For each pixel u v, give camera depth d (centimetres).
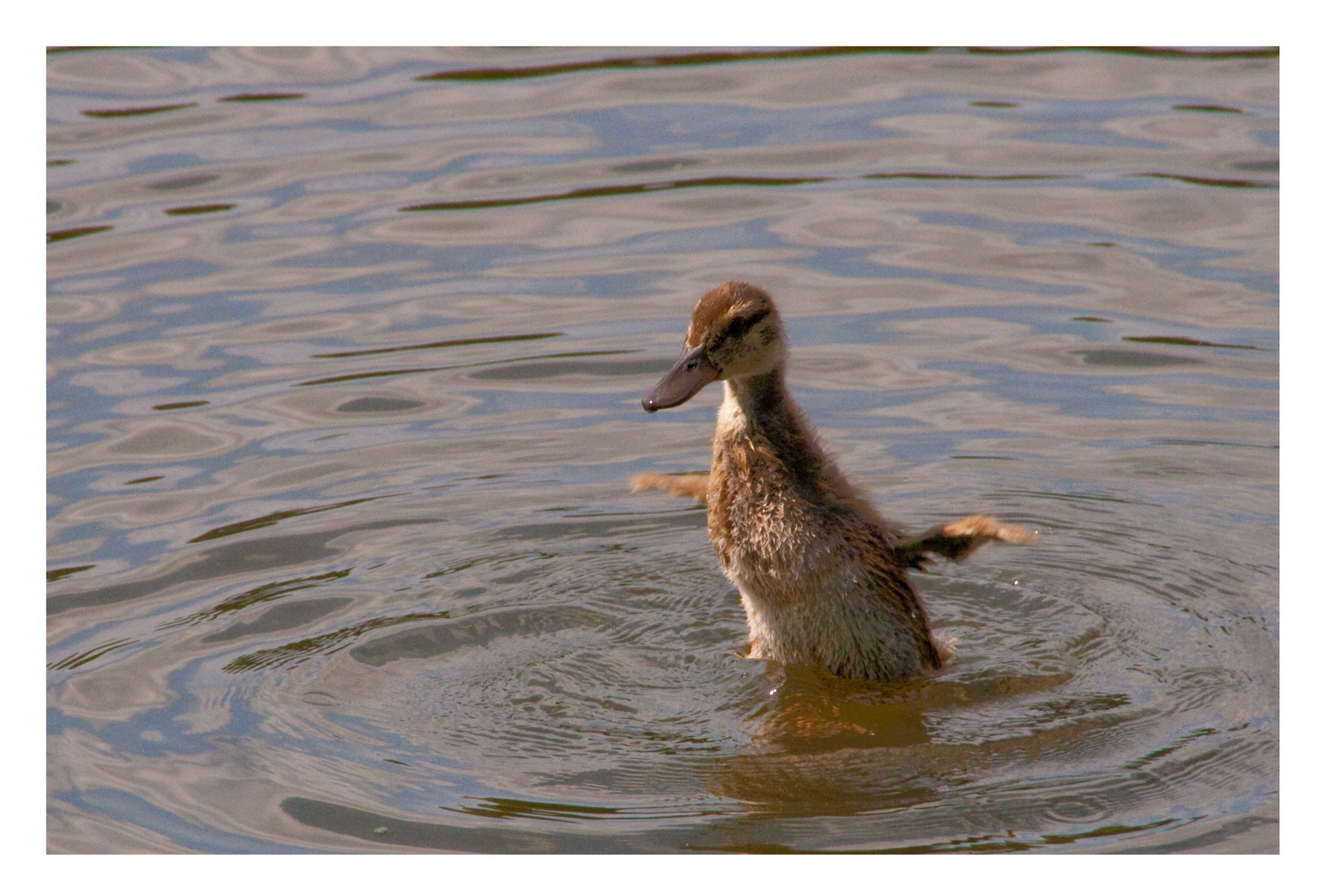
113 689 1038
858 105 2030
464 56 2233
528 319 1595
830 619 1048
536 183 1850
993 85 2081
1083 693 1021
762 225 1762
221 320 1587
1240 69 2088
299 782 930
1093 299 1589
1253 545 1216
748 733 980
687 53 2200
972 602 1171
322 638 1103
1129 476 1325
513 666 1069
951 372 1489
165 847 866
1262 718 975
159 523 1260
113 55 2189
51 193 1794
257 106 2039
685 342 1090
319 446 1386
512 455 1380
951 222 1747
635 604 1162
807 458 1076
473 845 862
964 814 876
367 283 1661
